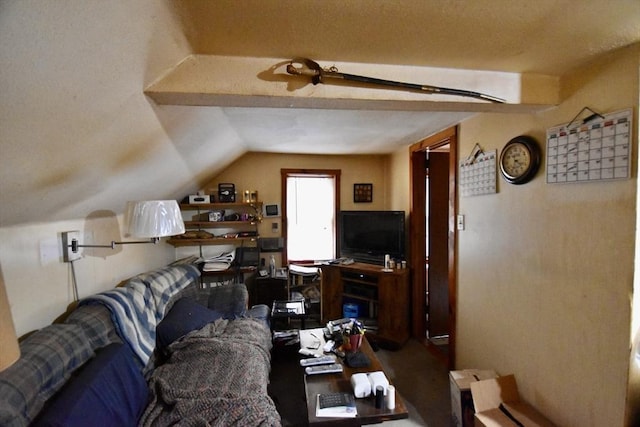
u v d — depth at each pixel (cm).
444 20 97
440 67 132
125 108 117
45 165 111
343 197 401
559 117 146
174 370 171
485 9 92
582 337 137
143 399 146
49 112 89
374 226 340
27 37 63
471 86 136
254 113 209
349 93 125
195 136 206
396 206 372
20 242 134
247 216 368
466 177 225
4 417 91
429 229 320
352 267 328
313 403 151
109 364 135
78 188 145
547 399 157
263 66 119
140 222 173
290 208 393
